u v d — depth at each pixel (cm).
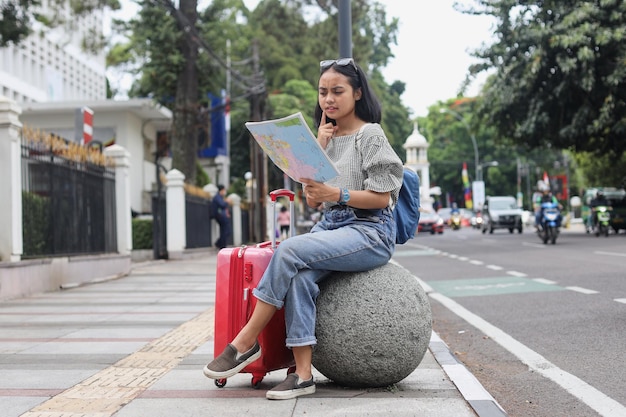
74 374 504
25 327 754
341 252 420
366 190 426
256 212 3522
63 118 3095
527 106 2778
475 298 1007
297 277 418
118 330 723
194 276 1474
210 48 2741
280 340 441
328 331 428
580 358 576
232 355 423
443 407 392
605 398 452
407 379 472
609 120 2547
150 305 949
